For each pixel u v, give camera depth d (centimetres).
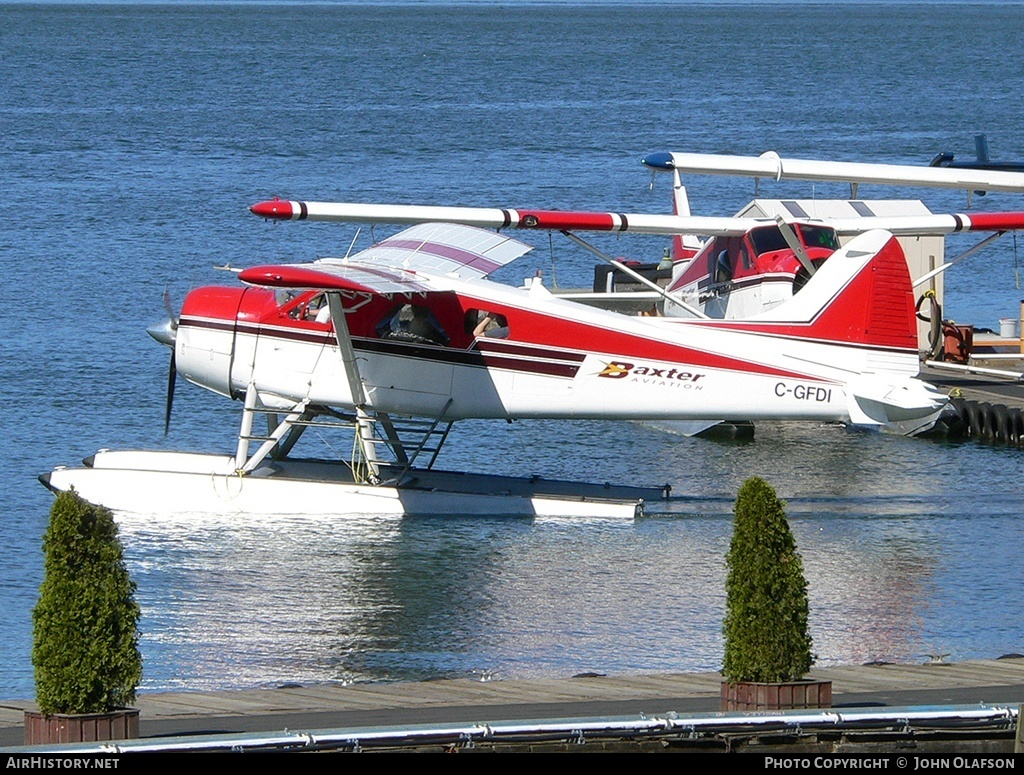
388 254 7206
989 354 10644
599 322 6825
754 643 3700
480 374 6850
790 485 7456
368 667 4722
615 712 3834
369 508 6725
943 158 15312
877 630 5112
